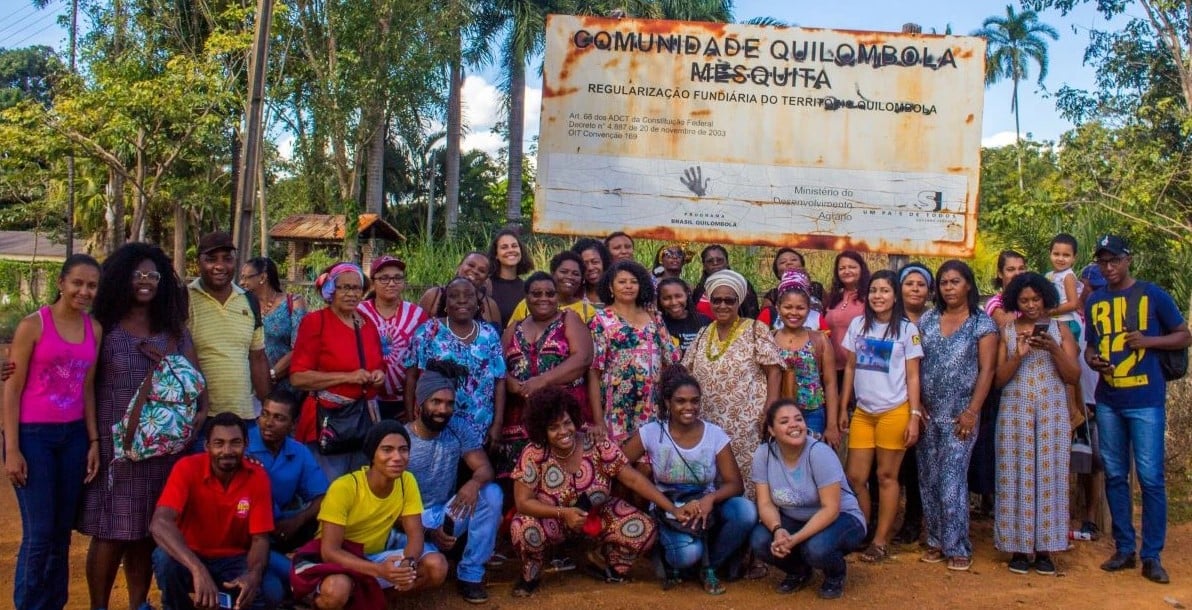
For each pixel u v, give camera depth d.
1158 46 13.27
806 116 7.79
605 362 5.69
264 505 4.60
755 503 5.46
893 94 7.75
